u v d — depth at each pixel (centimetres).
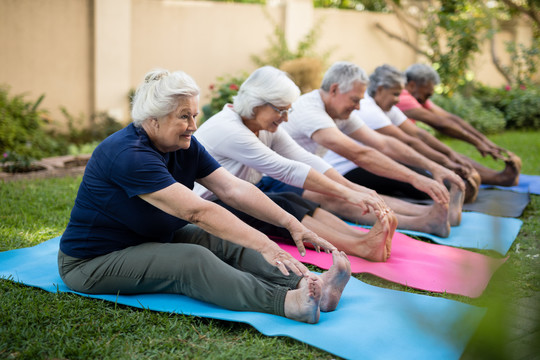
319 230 301
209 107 698
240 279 218
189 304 229
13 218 365
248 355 191
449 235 350
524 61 1160
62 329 207
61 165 567
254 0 1273
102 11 789
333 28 1028
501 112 1020
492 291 145
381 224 285
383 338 199
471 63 1010
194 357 190
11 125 661
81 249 230
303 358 190
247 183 245
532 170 598
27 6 749
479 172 493
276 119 284
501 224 145
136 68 851
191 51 888
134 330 210
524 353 120
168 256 222
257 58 928
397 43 1080
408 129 446
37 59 765
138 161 213
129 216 223
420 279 266
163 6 855
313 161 310
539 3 561
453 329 156
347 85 336
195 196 213
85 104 809
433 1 1060
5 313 218
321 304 223
